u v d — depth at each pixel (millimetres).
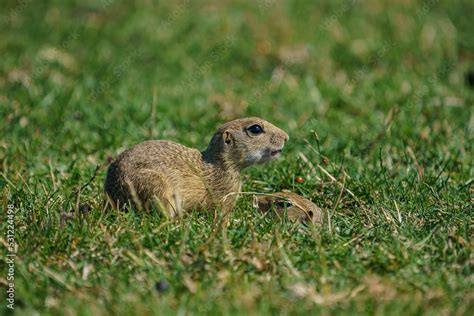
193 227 13320
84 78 22047
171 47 24000
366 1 26828
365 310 10977
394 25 25188
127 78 22266
